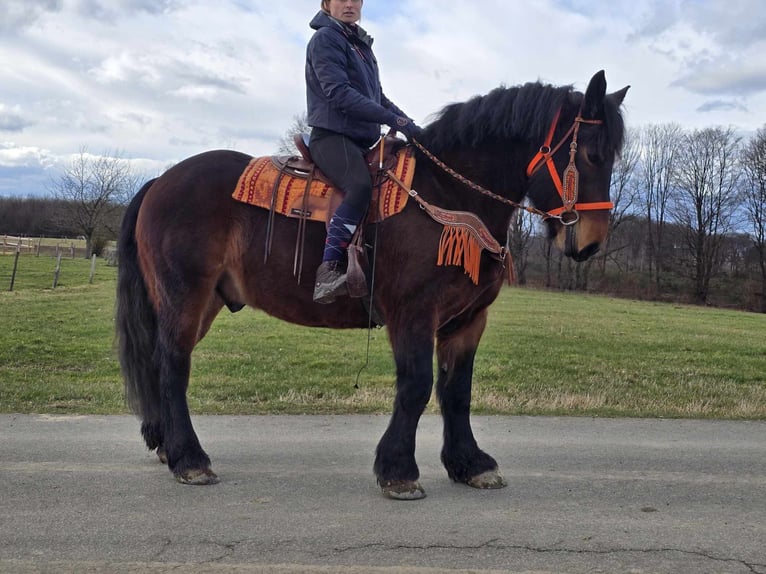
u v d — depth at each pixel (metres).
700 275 41.44
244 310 18.48
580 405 6.86
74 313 16.17
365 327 4.28
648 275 43.66
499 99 3.95
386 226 3.93
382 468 3.92
